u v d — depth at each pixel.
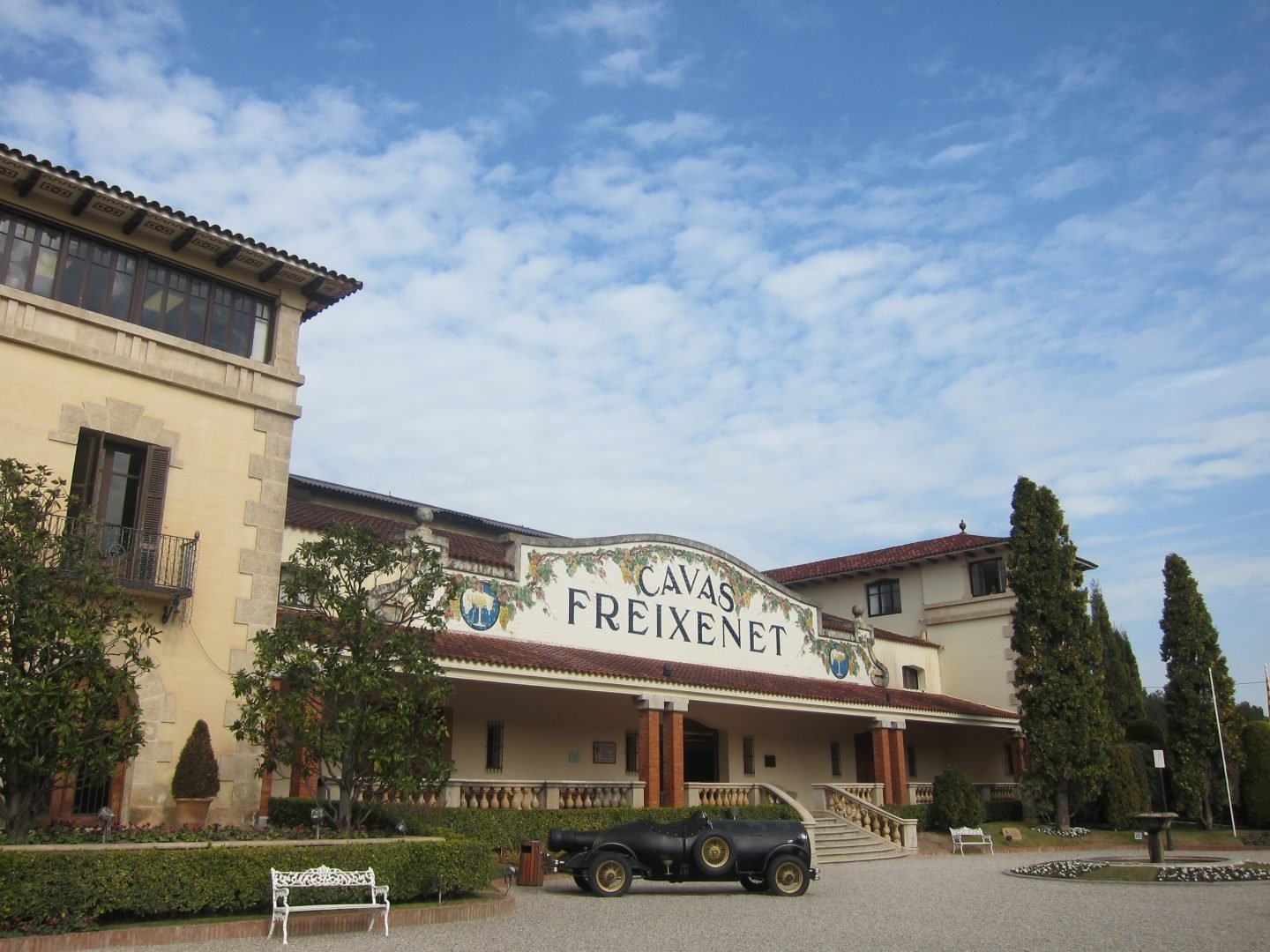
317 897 13.21
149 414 16.55
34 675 12.63
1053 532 34.03
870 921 14.28
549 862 18.97
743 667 28.88
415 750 15.93
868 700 29.45
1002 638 37.25
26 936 10.73
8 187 15.68
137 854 11.85
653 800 22.55
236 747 16.42
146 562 15.87
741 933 12.99
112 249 16.83
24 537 12.86
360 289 18.98
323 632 15.34
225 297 18.09
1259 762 35.94
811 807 31.73
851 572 41.31
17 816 12.66
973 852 27.48
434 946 11.59
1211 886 18.95
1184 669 36.50
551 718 25.03
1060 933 13.25
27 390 15.37
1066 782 32.34
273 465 17.91
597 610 25.42
